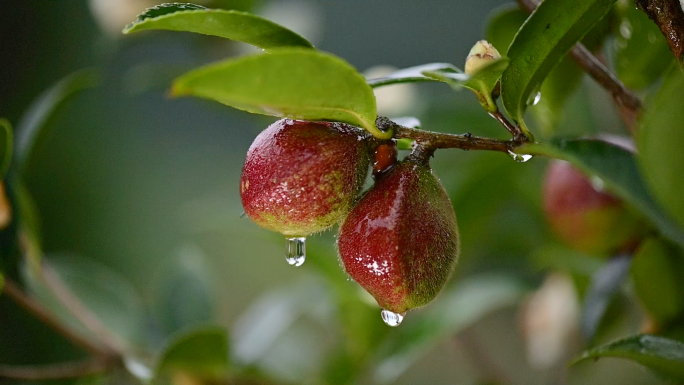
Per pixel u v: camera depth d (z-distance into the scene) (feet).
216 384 2.33
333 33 4.27
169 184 4.38
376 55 4.23
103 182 4.22
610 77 1.97
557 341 2.37
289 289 2.71
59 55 4.23
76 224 4.08
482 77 1.82
